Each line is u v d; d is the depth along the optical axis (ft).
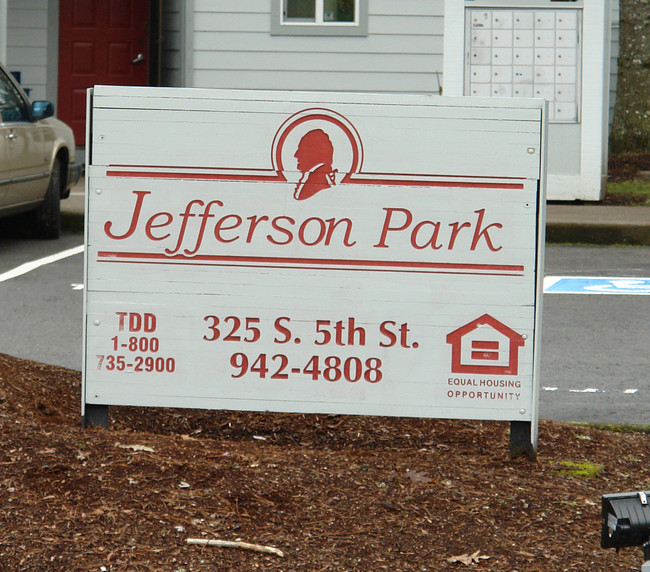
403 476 21.11
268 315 21.83
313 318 21.76
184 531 18.11
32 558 17.10
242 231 21.76
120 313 21.97
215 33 69.77
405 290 21.67
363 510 19.36
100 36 78.79
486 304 21.62
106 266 21.91
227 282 21.83
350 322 21.75
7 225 59.62
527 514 19.77
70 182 60.13
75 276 48.01
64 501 18.74
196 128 21.67
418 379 21.76
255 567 17.22
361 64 69.51
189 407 22.00
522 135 21.44
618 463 23.72
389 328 21.74
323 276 21.74
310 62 69.72
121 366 22.03
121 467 20.02
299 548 17.90
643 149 79.00
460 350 21.71
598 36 66.23
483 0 67.00
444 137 21.45
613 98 80.74
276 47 69.67
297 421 25.11
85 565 16.98
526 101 21.36
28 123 53.47
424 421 25.49
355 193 21.62
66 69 79.10
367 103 21.49
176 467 20.21
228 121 21.66
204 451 21.44
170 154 21.74
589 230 60.13
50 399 25.02
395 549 18.08
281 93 21.58
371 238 21.63
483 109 21.42
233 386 21.93
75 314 40.98
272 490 19.79
